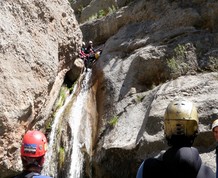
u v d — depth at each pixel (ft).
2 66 23.80
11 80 24.09
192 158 8.02
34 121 26.68
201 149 19.97
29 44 26.91
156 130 22.53
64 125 30.58
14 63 24.93
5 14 25.76
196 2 33.14
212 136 19.93
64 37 32.83
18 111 23.75
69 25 34.12
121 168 24.43
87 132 30.22
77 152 28.78
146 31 35.42
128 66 32.71
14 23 26.30
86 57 40.68
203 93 23.45
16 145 23.47
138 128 25.75
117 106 29.81
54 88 31.48
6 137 22.91
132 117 27.32
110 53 36.78
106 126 29.01
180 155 8.04
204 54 28.48
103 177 26.12
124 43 36.24
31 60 26.37
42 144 9.46
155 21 35.68
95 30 47.80
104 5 53.88
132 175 23.50
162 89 25.99
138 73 30.94
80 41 36.40
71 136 29.76
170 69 28.76
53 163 29.30
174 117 8.43
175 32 31.76
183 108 8.50
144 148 22.34
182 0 34.63
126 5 44.75
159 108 23.67
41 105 27.04
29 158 9.20
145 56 30.73
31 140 9.36
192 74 27.37
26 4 28.12
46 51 28.60
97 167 26.55
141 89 30.07
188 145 8.36
